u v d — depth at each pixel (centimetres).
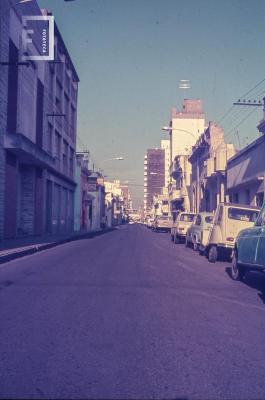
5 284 1030
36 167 3366
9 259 1614
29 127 3095
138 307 790
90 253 1952
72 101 5169
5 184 2583
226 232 1662
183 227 2908
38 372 455
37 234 3422
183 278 1195
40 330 618
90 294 907
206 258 1862
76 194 5550
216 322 694
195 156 5641
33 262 1553
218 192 4219
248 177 3200
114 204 11738
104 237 3712
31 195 3272
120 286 1019
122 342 568
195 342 578
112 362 490
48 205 3944
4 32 2453
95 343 561
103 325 654
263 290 1044
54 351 524
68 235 3631
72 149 5278
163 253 2044
